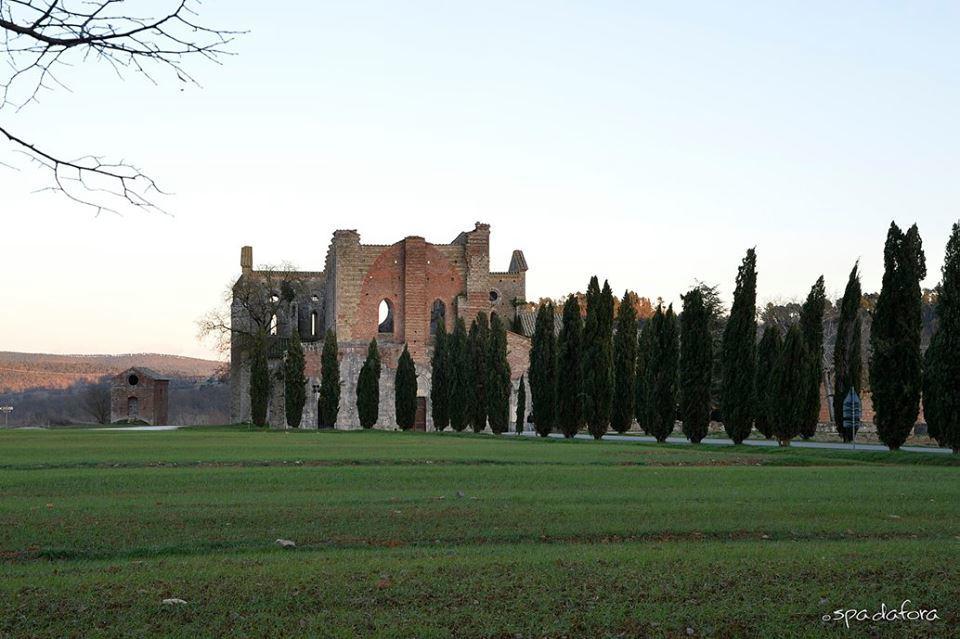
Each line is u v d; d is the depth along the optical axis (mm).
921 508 21234
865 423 62844
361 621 12039
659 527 18625
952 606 12641
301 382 80438
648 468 32250
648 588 13461
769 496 23469
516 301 101688
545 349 62469
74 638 11461
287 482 27031
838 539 17688
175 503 22094
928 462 37188
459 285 93875
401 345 92125
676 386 54250
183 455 37969
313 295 104812
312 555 16047
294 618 12164
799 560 15078
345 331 91750
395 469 31391
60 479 27641
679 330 61781
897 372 43250
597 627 11898
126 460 35125
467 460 35375
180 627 11812
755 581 13789
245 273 103625
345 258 92250
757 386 51438
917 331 43250
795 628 11867
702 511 20672
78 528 18594
